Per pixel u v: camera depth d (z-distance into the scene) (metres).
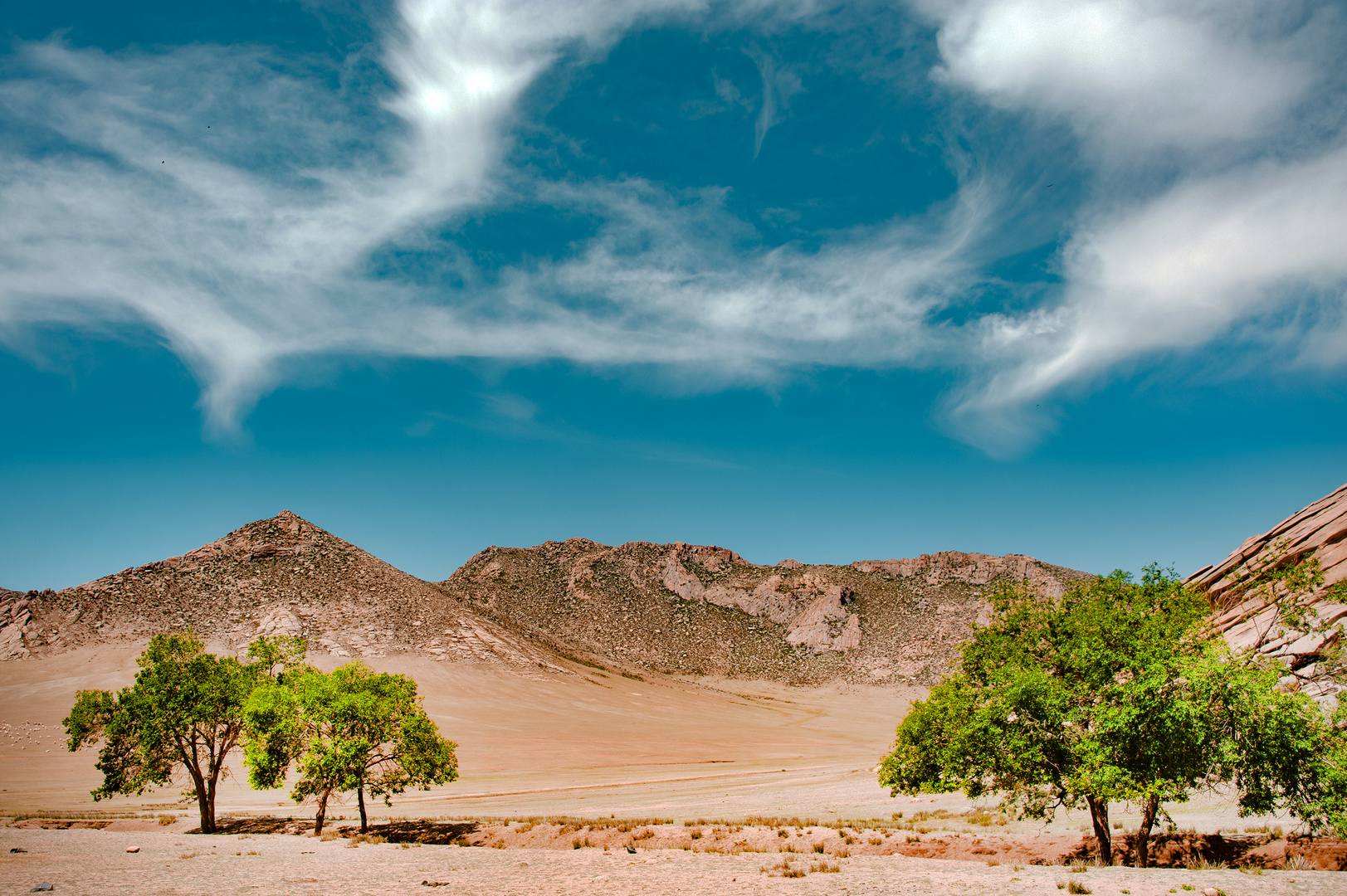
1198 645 16.33
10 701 91.31
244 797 51.38
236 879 14.82
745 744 100.25
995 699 17.56
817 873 15.20
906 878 14.18
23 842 21.39
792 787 47.56
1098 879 13.45
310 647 120.69
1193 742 15.34
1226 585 22.92
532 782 58.81
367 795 50.03
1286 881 12.52
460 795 50.88
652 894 12.91
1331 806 14.73
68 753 71.69
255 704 28.41
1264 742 15.14
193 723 30.62
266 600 135.38
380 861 17.72
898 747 21.64
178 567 146.25
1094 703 17.14
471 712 105.25
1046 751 16.81
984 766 17.69
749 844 22.30
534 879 14.70
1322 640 18.16
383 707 28.55
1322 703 17.45
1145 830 16.14
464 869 16.31
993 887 13.00
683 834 24.47
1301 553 20.80
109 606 127.38
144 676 30.81
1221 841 17.80
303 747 28.83
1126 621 17.30
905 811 31.48
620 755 84.12
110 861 17.36
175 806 45.03
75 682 99.88
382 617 138.12
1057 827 23.34
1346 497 31.22
